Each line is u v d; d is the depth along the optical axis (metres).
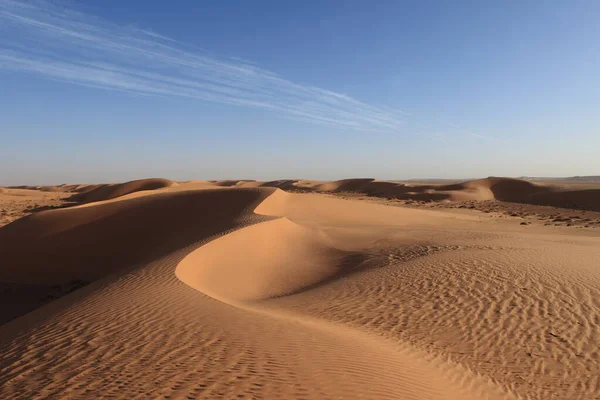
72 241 25.52
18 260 23.81
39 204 70.94
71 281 21.89
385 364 6.62
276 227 22.81
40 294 20.38
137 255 23.27
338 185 120.50
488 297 11.20
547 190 84.44
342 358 6.48
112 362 6.07
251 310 9.48
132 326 7.70
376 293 12.36
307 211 36.34
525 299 10.88
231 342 6.77
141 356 6.23
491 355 8.01
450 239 22.30
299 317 10.12
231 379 5.38
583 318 9.56
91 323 8.03
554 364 7.59
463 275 13.25
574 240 22.84
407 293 12.09
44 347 6.92
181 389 5.11
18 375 5.86
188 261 14.34
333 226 29.17
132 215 28.45
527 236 24.62
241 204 30.47
